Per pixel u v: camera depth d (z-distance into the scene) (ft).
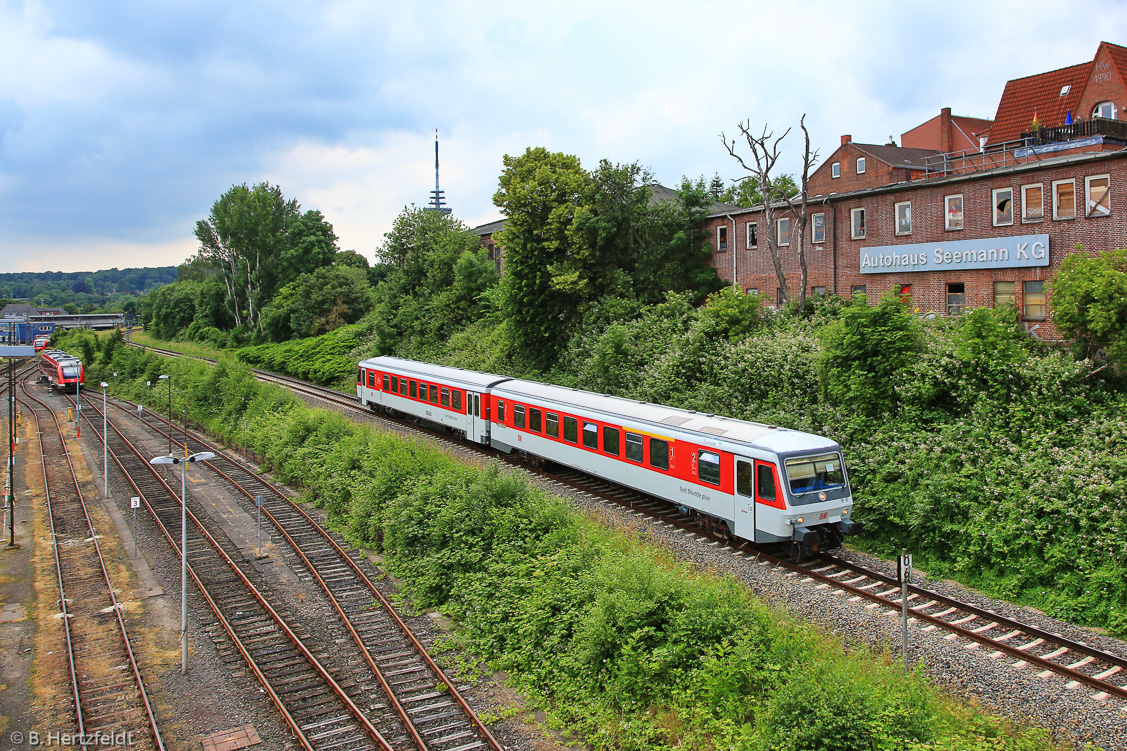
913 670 34.30
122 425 141.90
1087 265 56.90
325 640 48.44
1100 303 55.11
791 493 51.26
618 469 69.00
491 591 49.01
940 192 82.79
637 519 64.34
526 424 83.87
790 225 100.73
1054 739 31.35
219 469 100.78
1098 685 35.37
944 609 44.83
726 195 172.86
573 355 106.01
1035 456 51.80
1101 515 45.78
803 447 53.06
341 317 223.10
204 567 63.16
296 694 41.63
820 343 72.28
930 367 60.44
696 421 62.13
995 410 56.65
